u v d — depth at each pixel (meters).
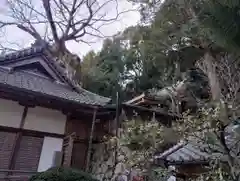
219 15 1.92
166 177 4.97
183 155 4.43
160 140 5.69
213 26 2.02
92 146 8.41
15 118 6.34
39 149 6.51
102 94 14.07
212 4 1.95
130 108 8.09
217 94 7.34
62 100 6.20
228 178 2.69
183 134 3.54
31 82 6.77
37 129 6.61
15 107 6.42
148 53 13.21
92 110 7.16
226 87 7.15
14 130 6.23
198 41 10.35
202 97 9.80
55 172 4.64
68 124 7.50
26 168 6.16
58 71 8.05
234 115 2.89
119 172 6.79
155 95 9.60
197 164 4.04
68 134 7.12
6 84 5.43
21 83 6.21
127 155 6.44
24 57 7.40
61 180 4.50
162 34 11.91
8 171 5.51
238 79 5.54
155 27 12.05
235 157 2.56
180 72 11.77
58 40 11.72
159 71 13.55
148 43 12.72
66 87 8.02
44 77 7.93
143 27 13.21
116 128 7.44
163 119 8.47
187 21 10.22
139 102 9.16
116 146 7.18
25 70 7.62
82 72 14.46
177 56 12.05
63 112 7.18
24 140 6.34
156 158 4.88
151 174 5.27
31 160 6.30
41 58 7.80
